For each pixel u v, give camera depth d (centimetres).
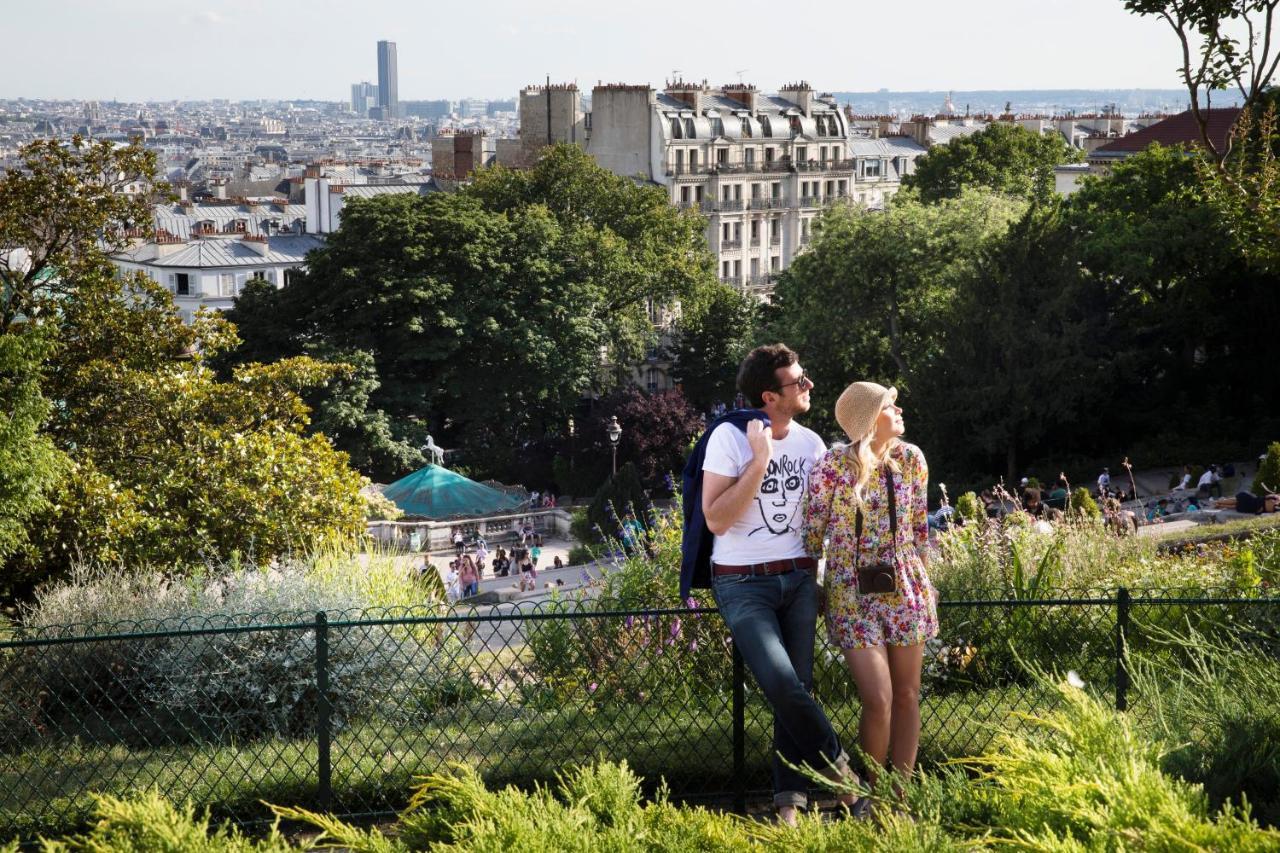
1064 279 4403
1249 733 578
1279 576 1125
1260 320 4606
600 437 6259
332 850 651
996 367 4409
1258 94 2278
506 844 458
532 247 6316
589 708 845
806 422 5575
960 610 903
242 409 2345
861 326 5375
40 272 2622
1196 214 4441
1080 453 4753
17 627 1200
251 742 919
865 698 621
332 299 5850
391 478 5753
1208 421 4588
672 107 10800
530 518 4866
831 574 635
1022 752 476
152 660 976
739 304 7462
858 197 12650
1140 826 405
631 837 462
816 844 443
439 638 917
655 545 993
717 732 755
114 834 464
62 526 1858
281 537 2047
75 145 2511
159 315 2564
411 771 721
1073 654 890
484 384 6109
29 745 884
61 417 2306
